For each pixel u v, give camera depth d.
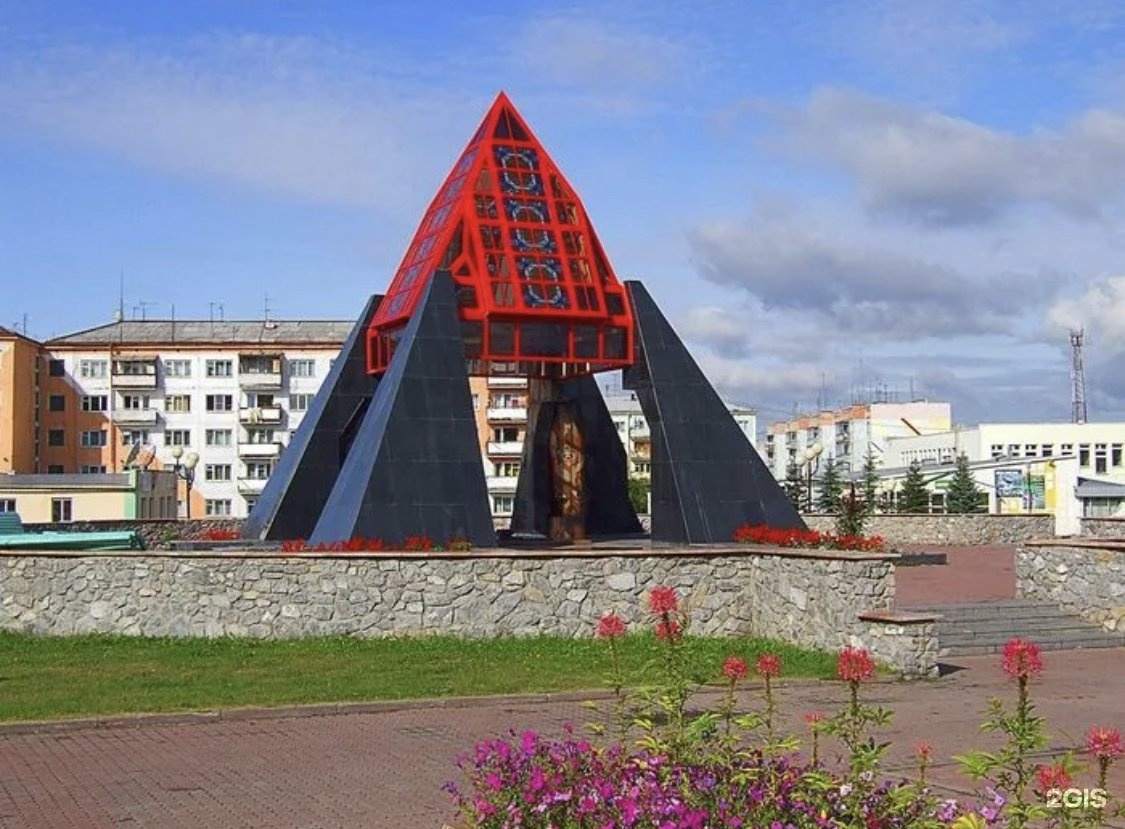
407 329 24.80
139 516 55.88
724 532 25.34
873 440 103.31
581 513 29.02
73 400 76.75
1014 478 64.81
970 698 16.34
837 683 17.22
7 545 26.06
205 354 77.50
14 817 10.42
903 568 33.78
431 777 11.77
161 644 19.75
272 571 20.28
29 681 16.72
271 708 14.98
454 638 20.09
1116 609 21.98
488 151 27.59
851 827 7.16
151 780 11.71
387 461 22.83
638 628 20.69
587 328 26.88
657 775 7.55
